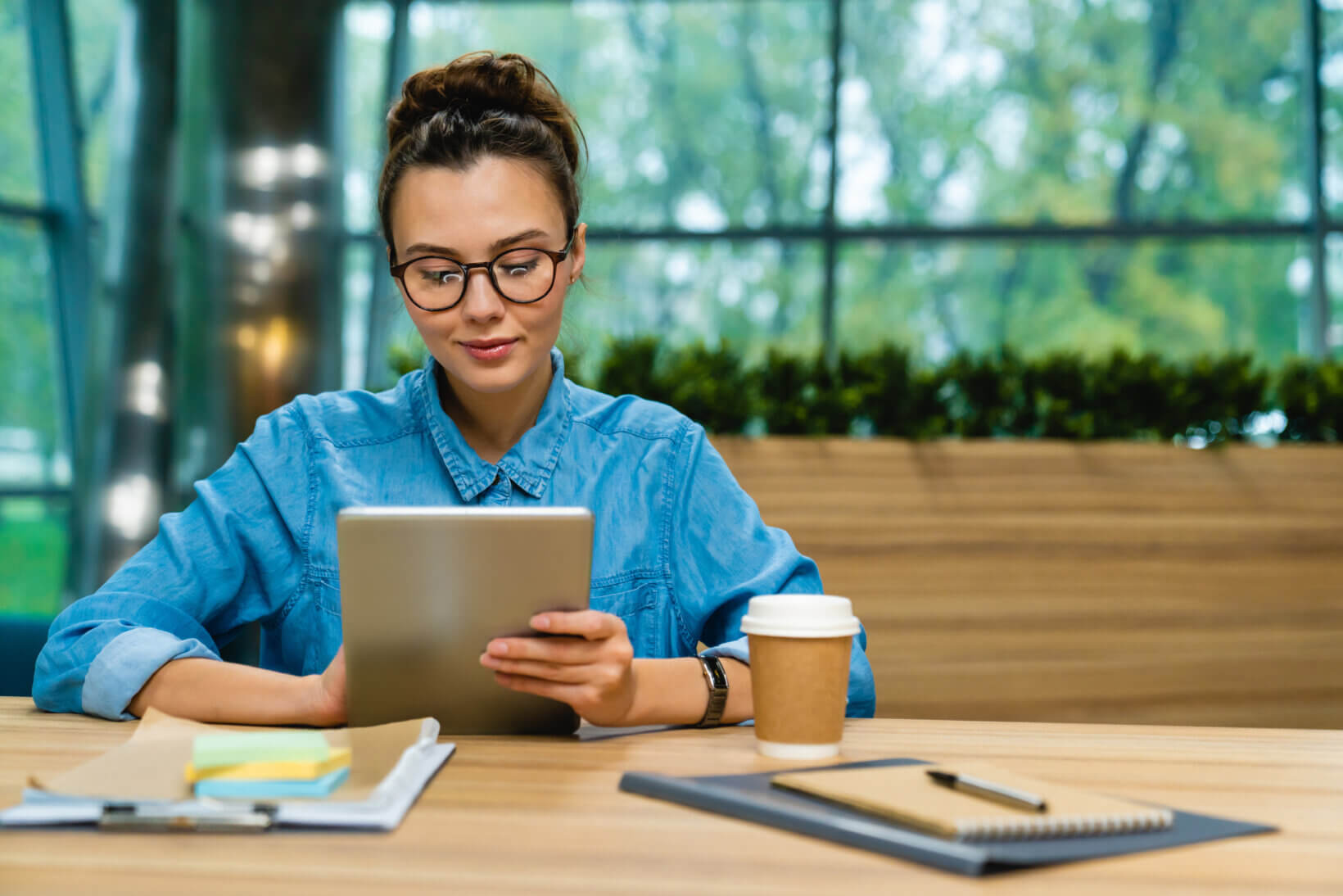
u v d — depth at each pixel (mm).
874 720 927
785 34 5613
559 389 1138
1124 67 5527
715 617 1110
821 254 5582
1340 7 5395
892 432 2463
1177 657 2426
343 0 4207
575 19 5695
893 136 5602
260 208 4031
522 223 954
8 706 965
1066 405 2453
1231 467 2439
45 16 5508
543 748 788
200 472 4008
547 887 505
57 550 5691
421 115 1005
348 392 1189
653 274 5633
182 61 4102
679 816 618
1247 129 5496
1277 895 506
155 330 4004
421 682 808
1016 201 5582
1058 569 2432
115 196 4062
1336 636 2434
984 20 5551
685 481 1144
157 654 890
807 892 502
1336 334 5406
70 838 569
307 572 1114
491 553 768
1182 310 5500
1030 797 579
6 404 5598
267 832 578
